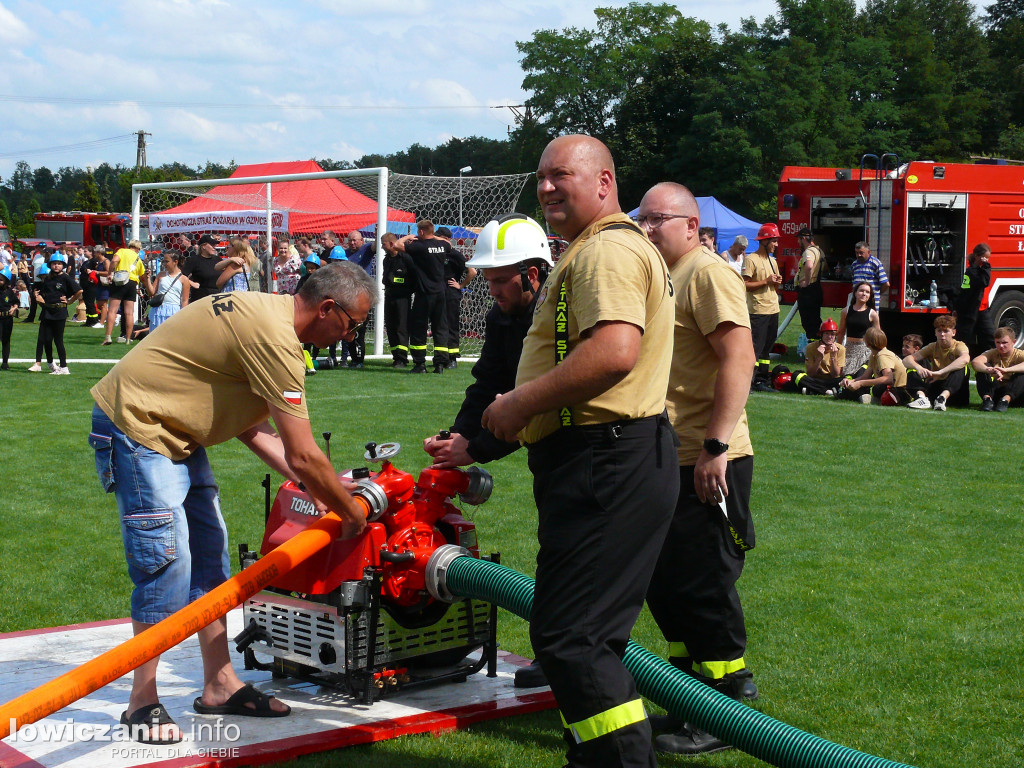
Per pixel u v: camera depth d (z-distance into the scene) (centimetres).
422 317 1499
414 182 2198
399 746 354
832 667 437
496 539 636
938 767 346
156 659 356
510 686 407
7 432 995
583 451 283
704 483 354
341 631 371
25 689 388
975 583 558
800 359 1706
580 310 273
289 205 2438
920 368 1258
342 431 981
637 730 278
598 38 6725
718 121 5378
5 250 3269
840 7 5794
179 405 350
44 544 618
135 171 8056
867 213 1617
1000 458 916
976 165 1636
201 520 378
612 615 282
